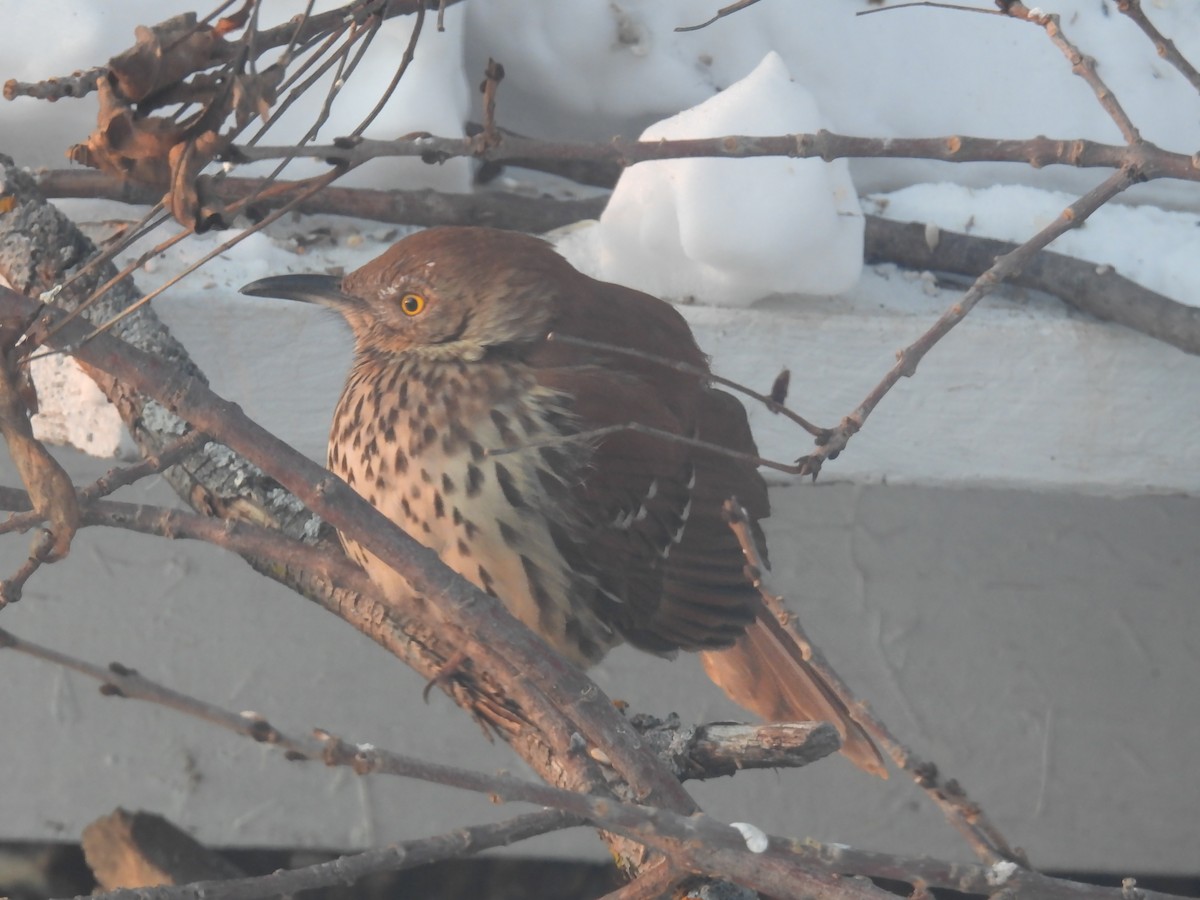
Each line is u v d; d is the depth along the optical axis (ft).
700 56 24.16
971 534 25.96
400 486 19.60
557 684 12.67
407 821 27.58
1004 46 24.29
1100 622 26.27
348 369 21.21
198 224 12.15
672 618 20.59
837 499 25.95
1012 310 21.90
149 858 25.95
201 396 11.96
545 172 24.36
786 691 21.12
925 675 26.48
